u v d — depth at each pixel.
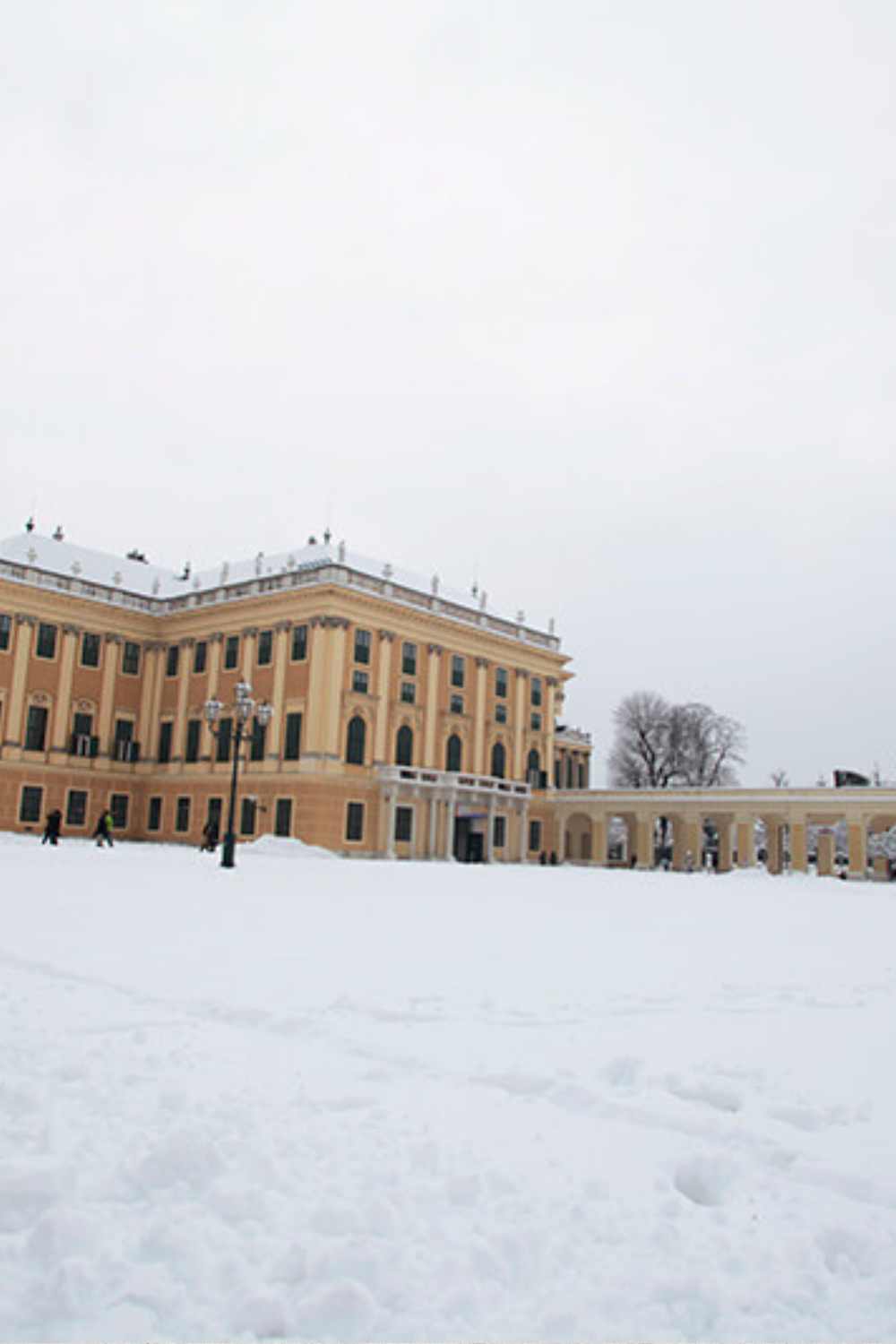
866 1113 7.63
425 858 66.50
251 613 67.38
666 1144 6.93
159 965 13.16
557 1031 10.07
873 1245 5.61
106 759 69.38
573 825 84.38
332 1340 4.75
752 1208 6.05
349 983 12.27
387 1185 6.05
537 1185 6.15
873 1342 4.81
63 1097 7.44
